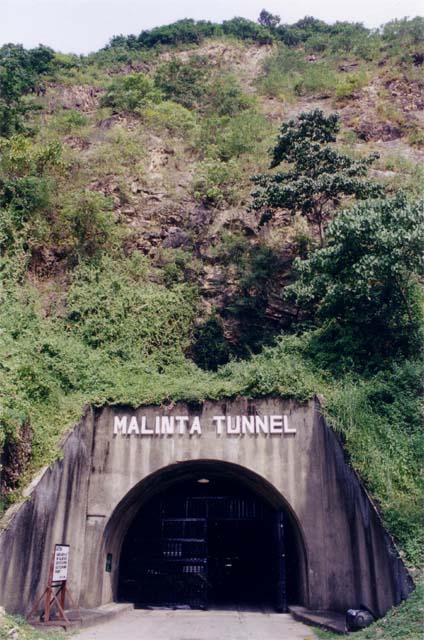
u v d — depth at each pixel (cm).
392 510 1217
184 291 2422
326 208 2645
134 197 2792
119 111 3681
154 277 2480
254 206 2400
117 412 1677
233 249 2572
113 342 2144
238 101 4225
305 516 1543
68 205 2488
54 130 3366
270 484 1585
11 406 1377
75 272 2338
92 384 1761
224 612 1656
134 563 1925
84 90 4466
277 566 1745
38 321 2080
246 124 3578
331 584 1451
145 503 1919
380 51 5016
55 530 1384
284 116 4188
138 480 1600
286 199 2338
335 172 2381
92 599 1491
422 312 1839
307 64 5203
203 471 1858
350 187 2273
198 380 1848
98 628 1231
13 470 1288
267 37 6138
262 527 2306
